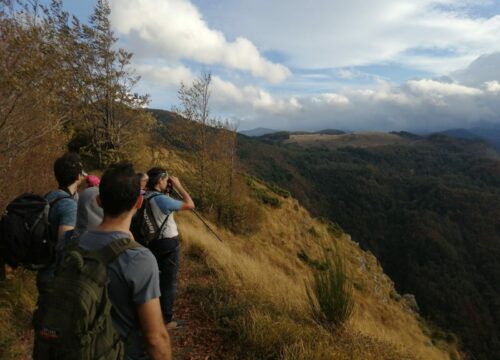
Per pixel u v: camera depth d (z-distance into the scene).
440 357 20.91
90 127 15.88
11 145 5.57
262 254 17.83
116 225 1.78
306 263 24.34
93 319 1.50
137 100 16.31
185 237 9.47
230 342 4.56
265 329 4.61
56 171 3.00
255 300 5.93
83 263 1.57
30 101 5.54
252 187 30.25
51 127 6.21
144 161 18.22
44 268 2.88
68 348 1.45
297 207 32.91
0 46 5.01
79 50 13.89
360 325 7.20
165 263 4.17
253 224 21.44
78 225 2.75
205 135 19.92
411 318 29.25
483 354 59.50
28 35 5.25
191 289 6.23
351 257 31.88
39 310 1.55
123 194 1.74
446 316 69.94
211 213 19.58
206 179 19.94
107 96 15.46
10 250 2.80
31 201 2.88
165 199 3.98
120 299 1.63
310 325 5.60
